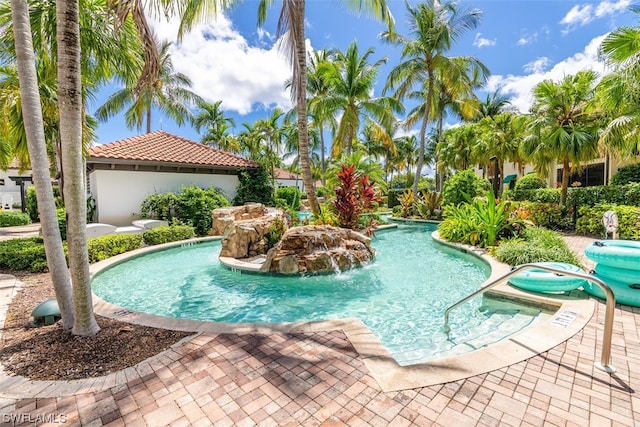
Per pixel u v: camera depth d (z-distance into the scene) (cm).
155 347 339
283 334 368
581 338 341
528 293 491
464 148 2433
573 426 217
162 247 992
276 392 262
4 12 641
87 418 234
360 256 802
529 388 259
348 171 1150
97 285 680
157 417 234
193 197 1287
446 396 252
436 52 1814
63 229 867
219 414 237
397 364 301
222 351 329
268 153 2944
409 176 4297
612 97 821
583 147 1112
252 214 1198
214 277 732
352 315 510
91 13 631
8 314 439
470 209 1031
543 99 1211
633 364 290
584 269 582
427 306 542
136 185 1334
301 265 711
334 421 227
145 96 2086
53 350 332
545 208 1264
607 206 1040
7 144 1183
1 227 1669
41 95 801
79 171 345
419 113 2502
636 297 421
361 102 1853
